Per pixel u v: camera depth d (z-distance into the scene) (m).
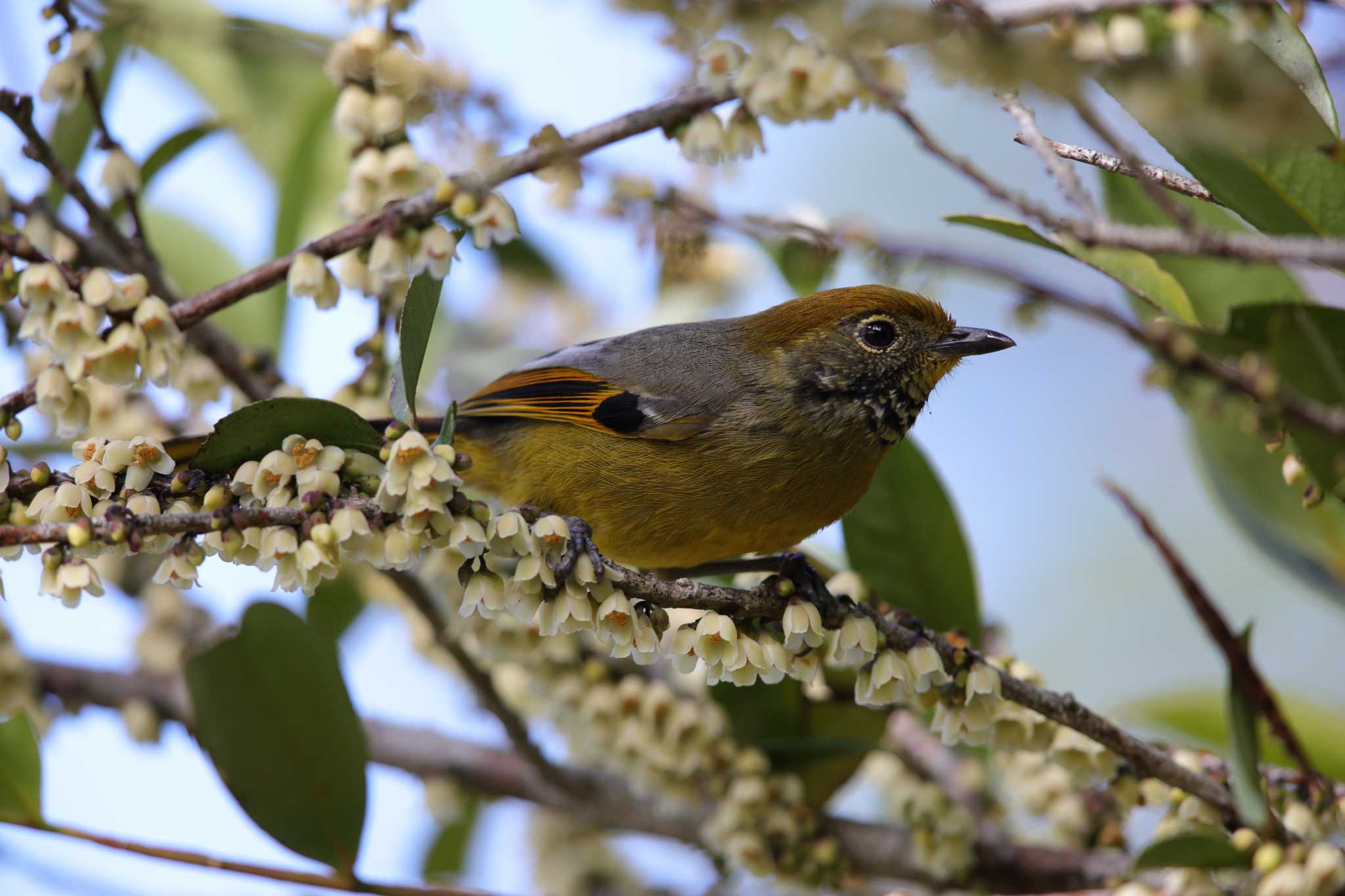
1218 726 9.66
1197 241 5.18
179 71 11.87
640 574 6.87
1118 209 8.39
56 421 6.82
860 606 7.27
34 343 7.64
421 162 7.75
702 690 9.47
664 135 7.45
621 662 9.47
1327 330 6.27
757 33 5.98
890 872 9.17
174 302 8.42
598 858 11.16
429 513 6.27
